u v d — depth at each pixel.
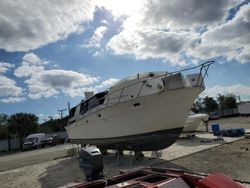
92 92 15.74
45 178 10.47
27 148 38.44
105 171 10.08
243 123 30.44
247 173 7.42
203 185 3.27
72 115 17.50
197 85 10.41
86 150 5.74
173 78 10.20
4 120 63.66
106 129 12.45
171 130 10.84
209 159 10.03
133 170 4.77
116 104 11.25
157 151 12.13
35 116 56.88
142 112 10.65
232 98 79.81
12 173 12.77
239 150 11.37
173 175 4.05
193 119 19.30
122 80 11.92
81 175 10.20
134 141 11.30
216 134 17.73
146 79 11.05
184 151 12.70
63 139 44.00
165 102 10.28
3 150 50.88
